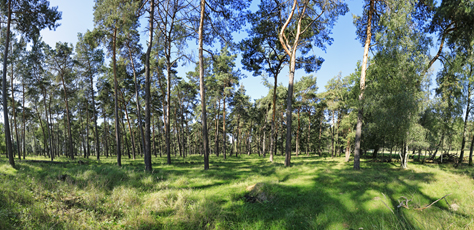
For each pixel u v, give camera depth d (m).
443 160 23.05
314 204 6.27
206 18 16.41
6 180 7.96
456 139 20.28
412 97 13.37
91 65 24.47
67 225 4.48
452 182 8.68
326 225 5.07
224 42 17.30
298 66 21.30
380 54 14.24
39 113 35.06
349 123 23.58
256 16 18.48
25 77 25.23
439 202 6.34
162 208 5.92
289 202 6.50
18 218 4.64
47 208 5.48
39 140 54.25
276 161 21.38
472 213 5.27
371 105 13.79
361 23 16.00
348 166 15.96
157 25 16.67
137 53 21.03
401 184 8.10
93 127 46.84
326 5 14.49
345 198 6.56
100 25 16.23
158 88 29.61
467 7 14.29
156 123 47.09
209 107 31.48
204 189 8.35
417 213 5.52
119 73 22.33
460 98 17.89
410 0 12.98
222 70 26.05
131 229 4.68
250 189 7.68
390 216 5.32
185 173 12.35
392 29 13.21
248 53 21.22
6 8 14.13
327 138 46.59
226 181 9.76
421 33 14.36
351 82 25.08
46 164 16.28
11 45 18.22
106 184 8.41
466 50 16.91
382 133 15.98
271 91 29.98
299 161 21.91
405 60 13.33
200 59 14.98
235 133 53.00
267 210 5.97
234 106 35.84
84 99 28.09
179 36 17.64
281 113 36.41
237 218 5.42
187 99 34.25
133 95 30.56
